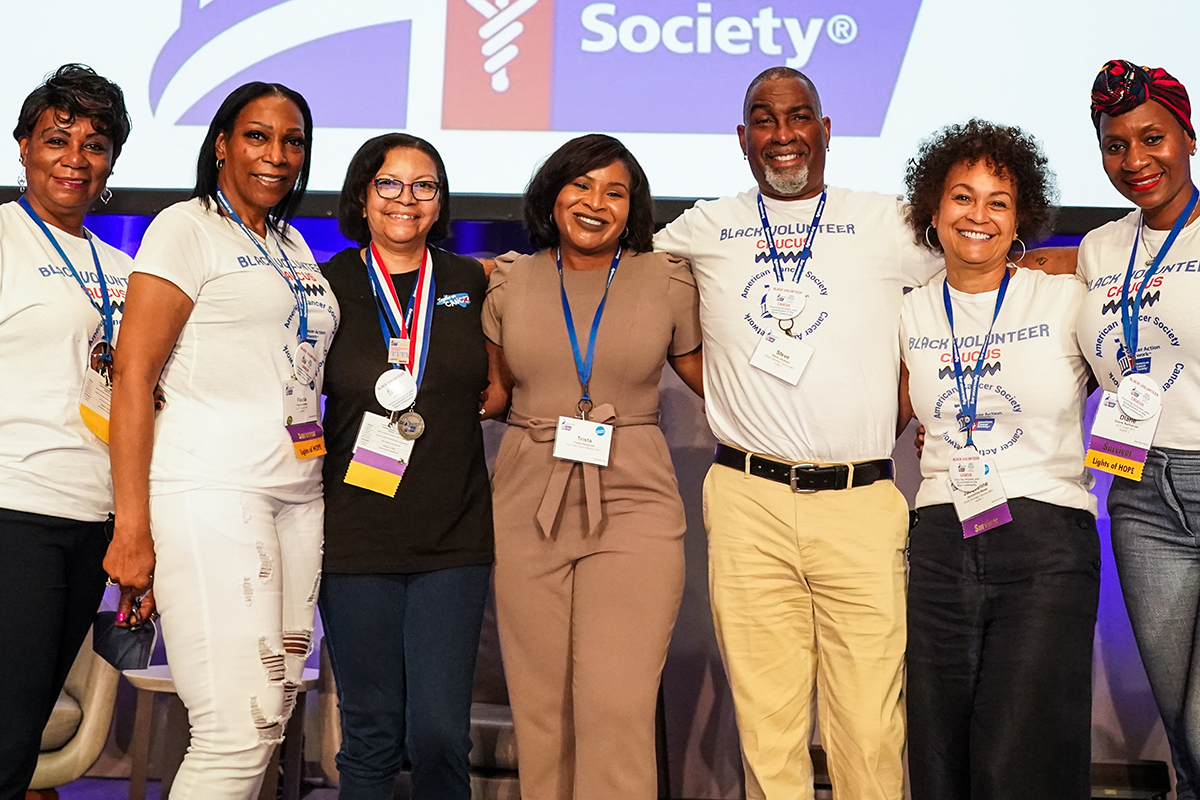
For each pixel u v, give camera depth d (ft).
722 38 11.63
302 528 7.61
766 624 8.30
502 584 8.41
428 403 8.07
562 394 8.47
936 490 8.04
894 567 8.20
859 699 8.04
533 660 8.39
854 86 11.49
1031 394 7.78
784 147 8.48
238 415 7.18
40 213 7.86
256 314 7.26
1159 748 12.20
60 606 7.20
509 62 11.74
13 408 7.11
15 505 7.00
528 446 8.45
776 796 8.09
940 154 8.29
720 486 8.58
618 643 8.09
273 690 7.07
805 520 8.22
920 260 8.44
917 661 7.91
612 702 7.98
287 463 7.38
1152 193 7.70
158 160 11.84
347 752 8.00
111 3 11.93
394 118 11.76
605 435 8.24
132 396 6.86
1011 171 8.16
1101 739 12.29
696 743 12.56
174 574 6.93
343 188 8.54
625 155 8.60
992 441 7.86
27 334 7.23
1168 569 7.73
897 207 8.65
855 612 8.11
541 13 11.73
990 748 7.39
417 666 7.79
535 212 8.73
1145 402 7.60
